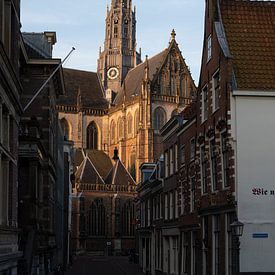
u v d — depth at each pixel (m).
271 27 35.62
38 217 42.75
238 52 33.94
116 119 151.88
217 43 34.84
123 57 171.38
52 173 53.84
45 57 50.72
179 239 47.97
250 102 32.19
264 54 34.09
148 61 153.00
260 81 32.66
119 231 135.00
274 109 32.22
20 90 28.94
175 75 142.75
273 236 31.06
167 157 54.53
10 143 27.39
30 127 40.03
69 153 105.31
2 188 25.73
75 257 122.44
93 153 151.00
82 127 154.00
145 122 137.88
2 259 22.83
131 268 81.31
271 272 30.73
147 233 70.50
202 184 38.81
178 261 48.94
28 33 53.69
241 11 36.06
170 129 52.38
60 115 152.50
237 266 27.81
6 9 26.33
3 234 24.62
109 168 148.38
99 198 134.88
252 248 30.84
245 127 31.95
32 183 39.66
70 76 161.75
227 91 32.50
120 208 136.12
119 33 173.00
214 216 35.75
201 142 39.00
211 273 35.69
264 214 31.25
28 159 39.69
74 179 125.44
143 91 138.50
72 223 131.25
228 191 32.50
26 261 34.91
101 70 170.25
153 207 65.69
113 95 166.12
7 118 25.75
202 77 38.88
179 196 48.38
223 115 33.38
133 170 142.75
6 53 24.02
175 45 143.75
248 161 31.69
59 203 69.69
